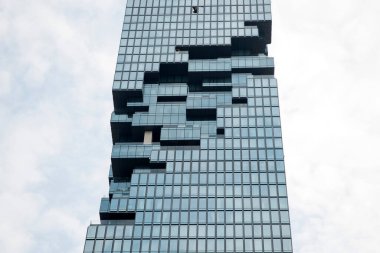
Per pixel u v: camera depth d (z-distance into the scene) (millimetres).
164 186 107125
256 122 117938
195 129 117875
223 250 96500
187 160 111312
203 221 100812
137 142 121125
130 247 98000
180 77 133125
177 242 98062
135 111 124000
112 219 105875
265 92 124375
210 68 130250
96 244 98688
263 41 135625
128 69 129250
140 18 140375
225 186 106312
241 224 100000
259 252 96000
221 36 135125
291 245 96875
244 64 131250
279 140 114062
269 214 101375
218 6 142125
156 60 130875
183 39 135125
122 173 117312
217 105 122438
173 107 123500
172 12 141375
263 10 141000
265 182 106562
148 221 101500
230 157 111312
